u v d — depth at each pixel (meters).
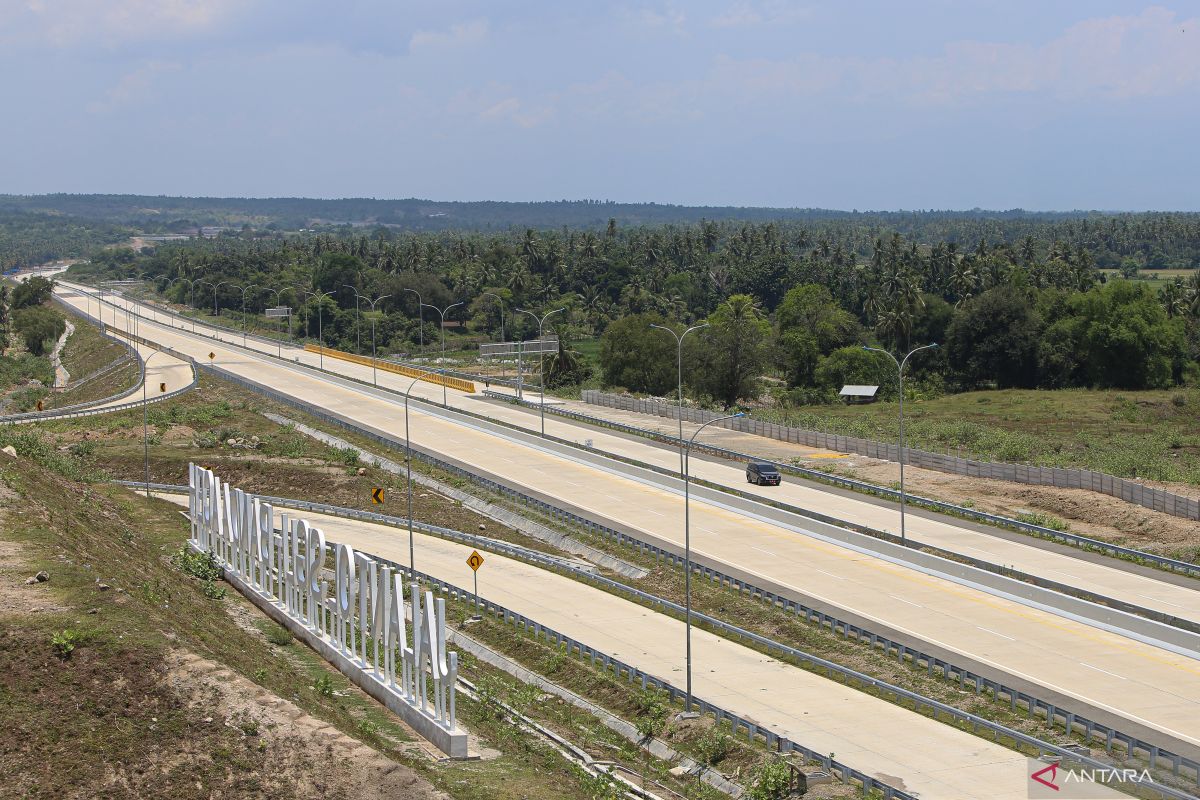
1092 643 57.88
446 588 71.31
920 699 49.56
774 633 62.38
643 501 92.69
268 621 63.66
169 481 104.56
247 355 191.62
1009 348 164.75
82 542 59.19
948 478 96.00
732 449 111.50
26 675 43.34
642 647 60.53
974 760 43.91
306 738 42.16
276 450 113.69
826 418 136.00
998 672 53.94
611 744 50.12
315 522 89.81
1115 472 96.25
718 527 84.00
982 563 70.12
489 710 52.94
